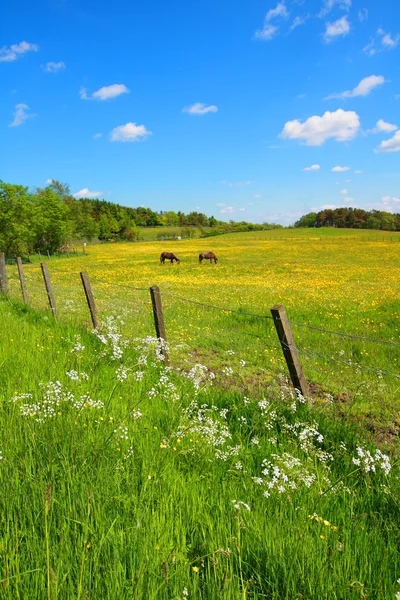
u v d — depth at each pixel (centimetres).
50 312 1009
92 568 207
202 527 250
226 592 196
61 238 7312
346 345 885
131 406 448
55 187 9088
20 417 362
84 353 642
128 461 316
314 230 14212
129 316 1128
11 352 599
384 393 560
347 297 1706
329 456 386
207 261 4641
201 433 377
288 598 209
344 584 212
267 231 14438
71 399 388
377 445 436
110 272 3400
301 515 277
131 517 252
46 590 187
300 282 2445
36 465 298
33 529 224
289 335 491
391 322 1169
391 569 237
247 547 236
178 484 303
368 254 5128
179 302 1486
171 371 598
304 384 500
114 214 15538
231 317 1232
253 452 377
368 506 309
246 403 465
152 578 201
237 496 297
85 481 276
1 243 5725
